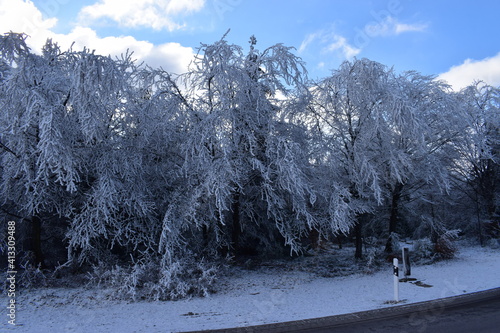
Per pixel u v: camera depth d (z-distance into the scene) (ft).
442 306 23.32
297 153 38.55
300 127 45.24
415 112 41.68
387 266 44.75
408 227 74.84
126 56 38.70
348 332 18.69
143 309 26.94
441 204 66.03
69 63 34.73
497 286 28.66
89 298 30.09
